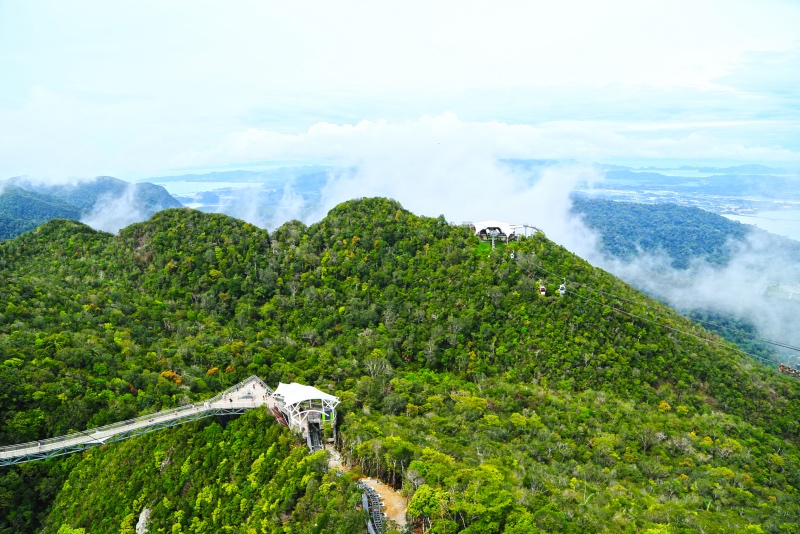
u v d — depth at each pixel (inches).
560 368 6628.9
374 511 3491.6
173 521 4008.4
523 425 5270.7
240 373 5821.9
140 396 5083.7
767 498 4798.2
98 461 4576.8
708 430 5895.7
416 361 6988.2
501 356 6894.7
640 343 6983.3
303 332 7273.6
